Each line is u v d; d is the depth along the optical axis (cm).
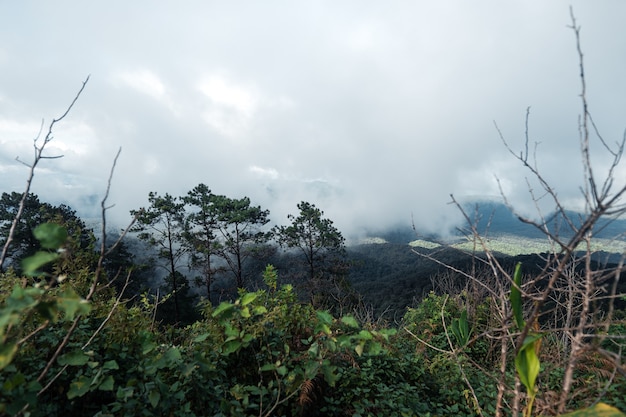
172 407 255
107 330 292
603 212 143
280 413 307
